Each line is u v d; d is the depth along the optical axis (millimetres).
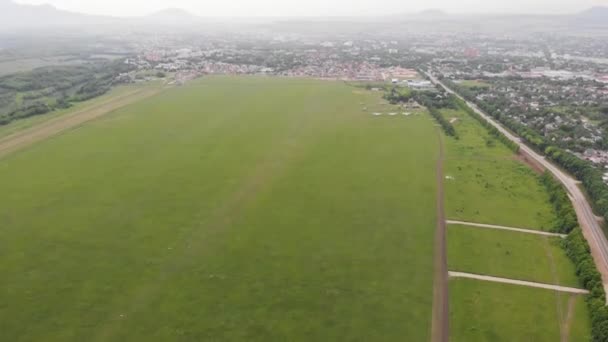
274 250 90188
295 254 88812
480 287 79688
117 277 81000
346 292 77688
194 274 82125
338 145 158375
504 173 134250
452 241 94875
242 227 99125
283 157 144750
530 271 84625
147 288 78000
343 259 87438
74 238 93938
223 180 125125
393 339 67188
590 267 81125
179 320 70250
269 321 70312
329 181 125312
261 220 102375
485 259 88375
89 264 84875
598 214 107625
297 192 117688
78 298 75312
